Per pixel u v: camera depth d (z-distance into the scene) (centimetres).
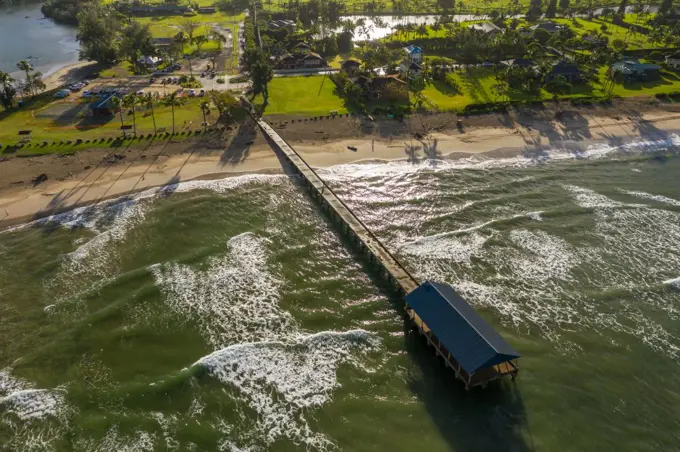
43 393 4584
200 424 4359
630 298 5988
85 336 5203
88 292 5769
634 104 12131
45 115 10444
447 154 9525
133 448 4134
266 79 11394
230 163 8831
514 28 19000
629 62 14200
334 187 8194
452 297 5312
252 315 5569
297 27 18712
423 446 4231
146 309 5575
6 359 4934
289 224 7225
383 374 4925
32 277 6009
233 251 6575
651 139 10531
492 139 10212
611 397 4744
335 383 4809
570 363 5084
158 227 6994
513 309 5762
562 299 5944
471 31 16388
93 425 4309
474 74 13838
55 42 17975
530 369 4991
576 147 10062
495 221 7356
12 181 7881
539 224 7344
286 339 5262
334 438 4294
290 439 4272
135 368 4862
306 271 6303
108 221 7088
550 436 4347
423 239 6919
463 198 8012
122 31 15662
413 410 4559
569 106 11844
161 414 4428
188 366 4884
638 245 6944
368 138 9994
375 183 8388
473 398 4675
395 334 5394
